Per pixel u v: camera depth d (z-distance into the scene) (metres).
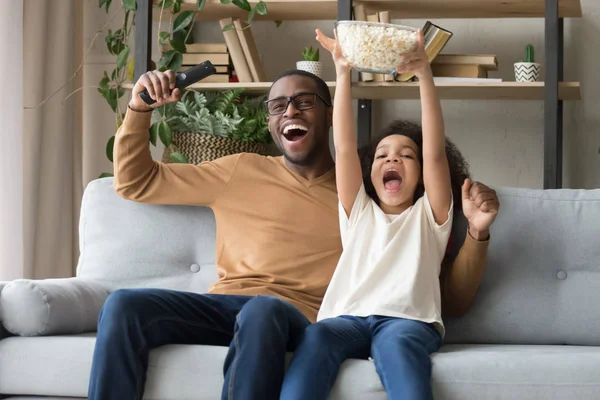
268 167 2.15
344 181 1.93
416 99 3.33
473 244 1.87
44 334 1.85
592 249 1.97
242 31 3.06
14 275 2.87
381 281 1.81
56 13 3.21
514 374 1.50
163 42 3.19
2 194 2.84
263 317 1.56
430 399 1.45
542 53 3.30
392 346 1.54
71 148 3.30
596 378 1.48
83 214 2.29
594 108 3.24
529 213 2.01
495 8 3.10
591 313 1.94
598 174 3.23
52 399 1.75
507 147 3.31
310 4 3.07
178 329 1.74
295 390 1.47
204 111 2.91
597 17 3.24
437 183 1.88
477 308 1.97
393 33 1.59
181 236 2.21
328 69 3.42
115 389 1.58
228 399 1.52
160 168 2.15
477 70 2.96
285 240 2.04
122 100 3.42
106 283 2.20
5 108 2.85
